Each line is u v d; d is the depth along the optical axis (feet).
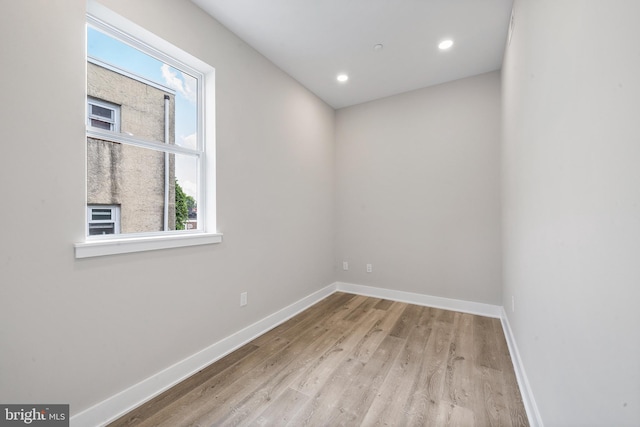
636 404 1.93
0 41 3.65
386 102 11.50
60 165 4.22
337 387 5.68
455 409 5.02
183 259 6.07
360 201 12.14
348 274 12.51
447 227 10.33
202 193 6.86
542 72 4.14
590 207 2.64
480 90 9.70
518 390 5.55
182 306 6.05
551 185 3.76
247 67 7.80
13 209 3.78
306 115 10.62
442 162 10.39
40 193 4.02
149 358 5.41
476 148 9.80
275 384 5.79
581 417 2.83
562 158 3.37
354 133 12.26
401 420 4.76
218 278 6.91
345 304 10.87
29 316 3.92
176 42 5.89
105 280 4.75
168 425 4.67
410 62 8.89
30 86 3.92
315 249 11.21
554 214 3.66
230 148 7.25
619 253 2.14
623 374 2.09
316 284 11.28
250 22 6.97
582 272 2.82
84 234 4.50
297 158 10.10
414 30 7.31
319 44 7.88
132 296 5.14
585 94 2.74
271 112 8.76
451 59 8.72
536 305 4.55
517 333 6.25
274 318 8.80
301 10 6.56
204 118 6.91
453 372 6.16
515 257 6.47
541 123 4.20
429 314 9.75
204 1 6.25
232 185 7.31
